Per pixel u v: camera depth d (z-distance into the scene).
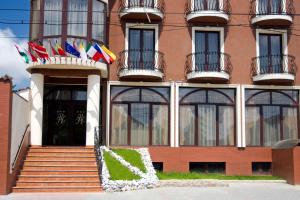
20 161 14.62
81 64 16.38
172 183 15.02
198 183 15.18
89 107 16.77
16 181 13.77
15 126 14.05
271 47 19.42
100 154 14.92
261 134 18.98
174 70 18.77
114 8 18.89
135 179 14.45
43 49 15.71
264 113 19.11
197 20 18.95
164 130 18.58
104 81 18.39
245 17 19.33
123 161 15.75
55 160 15.09
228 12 19.12
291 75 18.67
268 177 17.47
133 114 18.55
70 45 15.87
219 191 13.95
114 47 18.62
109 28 18.69
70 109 18.97
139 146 18.31
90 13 17.09
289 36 19.42
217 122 18.83
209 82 18.80
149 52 18.67
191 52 18.92
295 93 19.33
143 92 18.69
